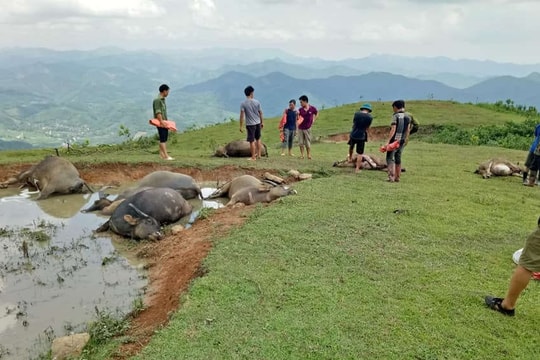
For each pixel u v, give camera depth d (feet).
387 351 16.31
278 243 25.67
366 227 28.32
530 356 16.33
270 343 16.56
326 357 15.93
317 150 61.77
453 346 16.71
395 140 39.83
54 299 23.39
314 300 19.51
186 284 21.98
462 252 25.04
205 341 16.76
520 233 28.27
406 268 22.91
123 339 18.12
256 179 39.47
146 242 30.89
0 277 26.09
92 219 36.86
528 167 41.16
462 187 39.70
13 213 38.52
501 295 20.45
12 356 18.49
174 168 48.34
